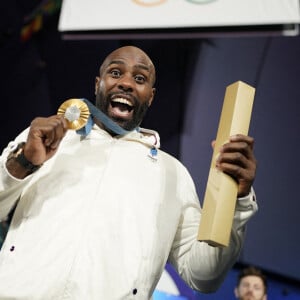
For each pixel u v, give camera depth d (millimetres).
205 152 3393
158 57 3727
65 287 1053
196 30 3080
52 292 1046
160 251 1201
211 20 2975
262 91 3434
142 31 3164
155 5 3123
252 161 1035
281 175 3189
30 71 4129
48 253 1089
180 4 3078
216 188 1021
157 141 1423
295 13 2895
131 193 1214
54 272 1063
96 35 3240
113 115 1371
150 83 1442
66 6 3262
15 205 1238
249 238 3070
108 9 3184
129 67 1407
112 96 1369
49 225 1132
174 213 1282
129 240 1143
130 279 1099
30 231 1135
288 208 3096
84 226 1126
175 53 3695
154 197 1252
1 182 1117
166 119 3557
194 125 3492
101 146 1304
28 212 1174
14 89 4133
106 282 1076
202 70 3615
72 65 4031
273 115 3346
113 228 1141
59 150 1276
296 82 3363
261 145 3305
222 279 1271
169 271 2283
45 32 4141
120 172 1247
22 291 1042
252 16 2932
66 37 3271
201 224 1019
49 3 4125
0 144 4035
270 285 2762
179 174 1388
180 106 3566
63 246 1098
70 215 1145
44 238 1113
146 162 1319
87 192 1186
